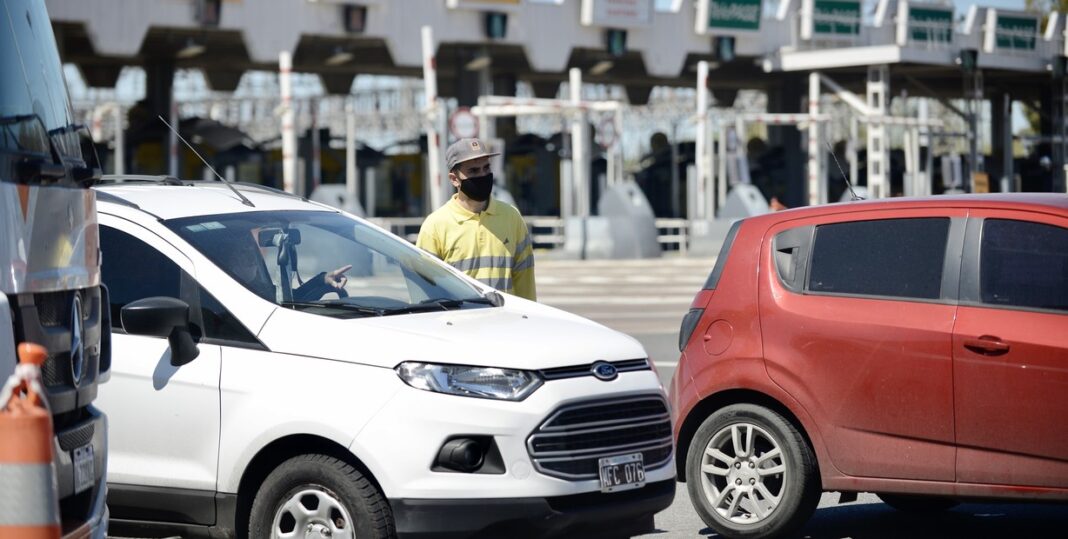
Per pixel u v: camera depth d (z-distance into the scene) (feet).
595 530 59.57
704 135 367.86
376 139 538.47
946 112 549.95
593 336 63.41
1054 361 65.21
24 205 45.03
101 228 65.62
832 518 81.71
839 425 71.36
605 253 335.06
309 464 58.85
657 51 391.24
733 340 75.66
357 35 343.05
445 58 426.51
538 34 370.94
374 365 58.85
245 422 59.88
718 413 75.77
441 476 57.06
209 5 321.32
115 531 63.41
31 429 38.01
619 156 377.09
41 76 49.14
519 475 57.31
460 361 58.34
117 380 62.34
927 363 68.74
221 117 561.84
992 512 82.79
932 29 387.14
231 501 60.39
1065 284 66.33
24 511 37.99
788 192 464.65
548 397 58.34
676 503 88.02
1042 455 65.57
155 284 63.87
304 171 446.19
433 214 81.61
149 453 61.87
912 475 69.36
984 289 68.28
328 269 67.46
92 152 52.37
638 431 61.57
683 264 310.86
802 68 395.55
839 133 519.19
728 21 394.93
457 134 286.46
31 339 45.03
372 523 57.72
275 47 331.98
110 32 310.24
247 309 62.08
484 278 80.84
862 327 70.95
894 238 71.87
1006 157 460.96
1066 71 413.39
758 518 74.18
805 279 74.02
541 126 533.96
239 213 68.18
